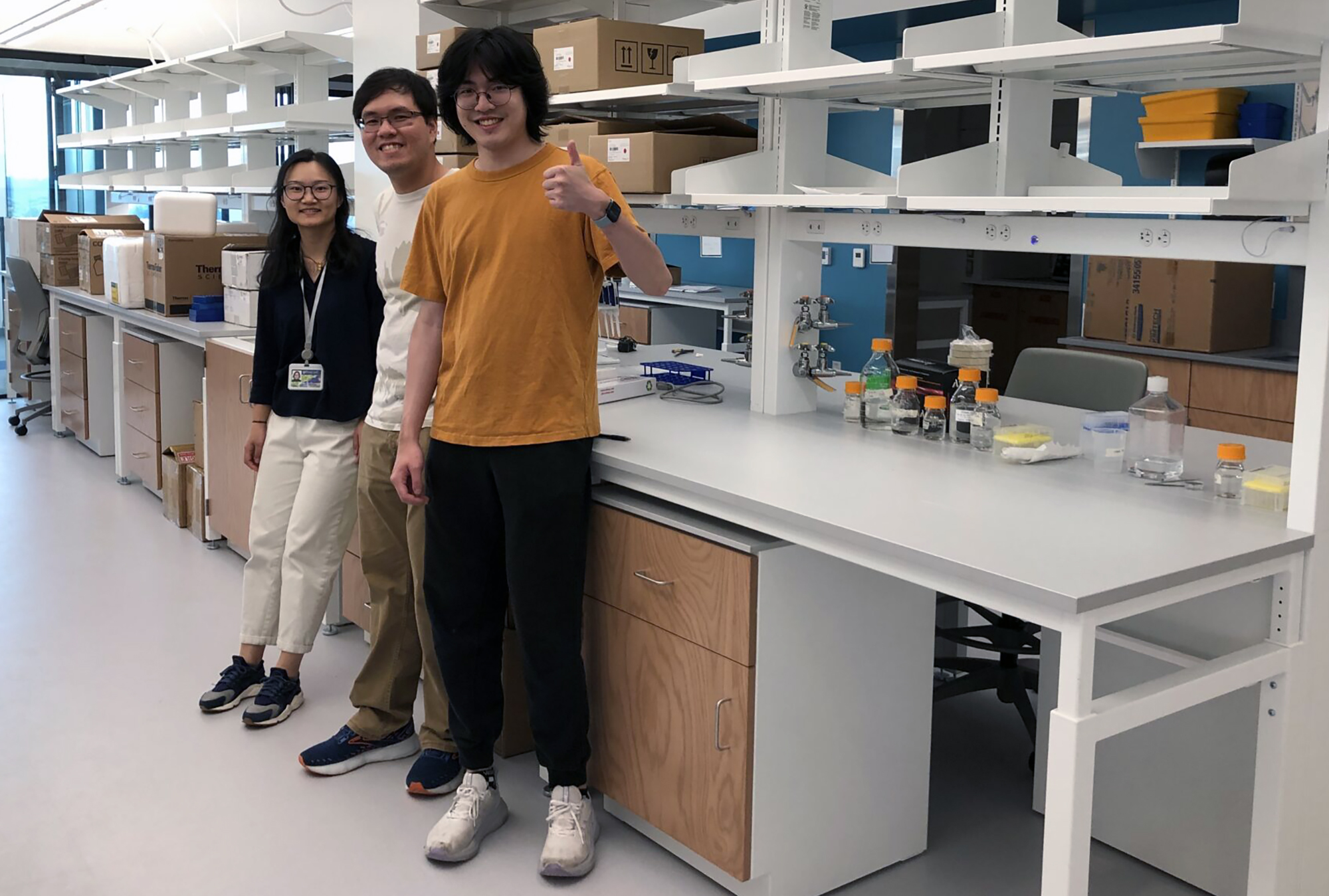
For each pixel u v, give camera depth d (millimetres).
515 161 2156
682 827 2268
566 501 2215
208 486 4410
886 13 5398
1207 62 2115
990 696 3213
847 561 1969
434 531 2291
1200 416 4680
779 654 2109
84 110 8906
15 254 7086
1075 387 3184
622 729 2395
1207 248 1996
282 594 3041
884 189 2729
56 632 3570
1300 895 1990
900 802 2354
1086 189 2215
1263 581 1977
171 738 2887
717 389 3250
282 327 2998
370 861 2354
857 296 6488
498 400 2180
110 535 4621
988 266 6812
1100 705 1596
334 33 5918
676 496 2221
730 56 2709
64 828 2457
